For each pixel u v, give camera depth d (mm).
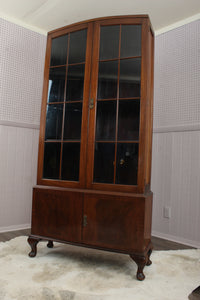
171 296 1646
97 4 2799
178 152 2938
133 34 2096
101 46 2180
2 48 3055
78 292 1636
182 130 2902
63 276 1863
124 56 2105
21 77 3223
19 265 2033
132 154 2012
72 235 2105
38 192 2260
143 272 2004
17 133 3189
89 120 2154
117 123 2080
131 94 2055
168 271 2031
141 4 2754
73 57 2287
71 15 3037
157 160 3123
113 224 1978
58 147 2279
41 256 2258
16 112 3180
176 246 2701
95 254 2363
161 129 3098
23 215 3227
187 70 2916
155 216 3098
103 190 2061
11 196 3127
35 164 3352
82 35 2260
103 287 1727
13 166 3150
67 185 2191
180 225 2867
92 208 2047
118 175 2039
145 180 2004
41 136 2357
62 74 2328
